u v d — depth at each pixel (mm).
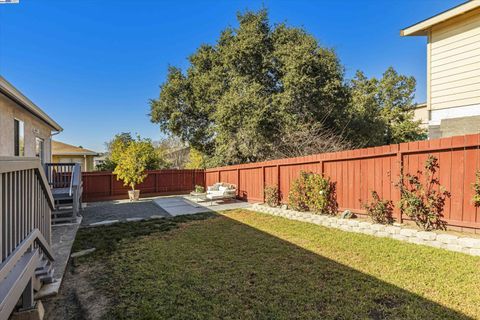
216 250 4855
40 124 10031
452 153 4555
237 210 9375
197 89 17062
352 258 4195
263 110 13336
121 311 2908
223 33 17672
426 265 3744
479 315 2543
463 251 4113
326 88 13531
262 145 14141
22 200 2619
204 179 15852
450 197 4574
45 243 3457
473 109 6527
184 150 24734
